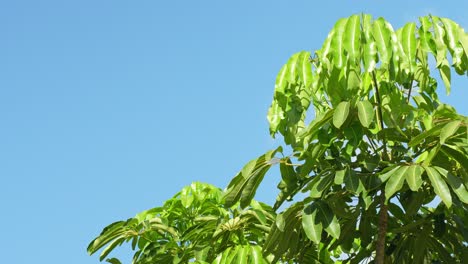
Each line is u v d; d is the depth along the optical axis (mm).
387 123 5434
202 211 7508
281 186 5758
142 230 6934
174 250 6965
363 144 5652
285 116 5828
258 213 6293
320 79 5457
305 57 5645
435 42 5289
